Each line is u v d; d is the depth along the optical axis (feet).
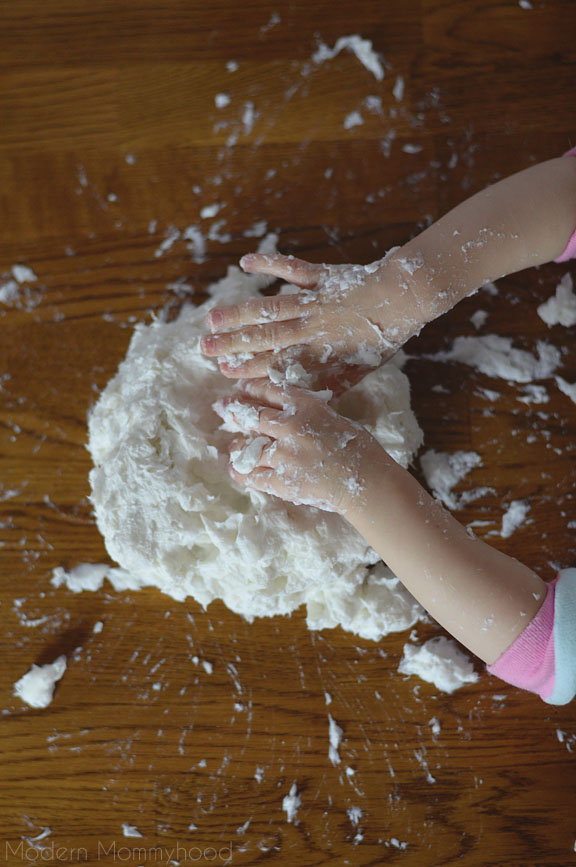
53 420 3.05
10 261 3.08
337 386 2.71
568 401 2.99
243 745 2.95
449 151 3.06
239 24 3.11
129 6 3.12
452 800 2.92
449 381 3.00
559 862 2.87
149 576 2.86
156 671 2.98
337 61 3.09
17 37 3.12
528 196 2.59
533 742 2.93
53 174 3.10
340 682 2.96
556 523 2.96
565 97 3.06
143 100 3.11
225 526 2.65
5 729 2.98
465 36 3.08
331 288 2.59
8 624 3.01
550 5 3.08
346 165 3.07
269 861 2.91
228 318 2.64
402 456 2.76
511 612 2.44
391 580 2.89
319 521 2.64
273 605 2.78
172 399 2.70
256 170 3.08
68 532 3.02
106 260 3.07
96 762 2.96
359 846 2.91
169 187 3.08
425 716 2.94
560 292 3.01
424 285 2.54
